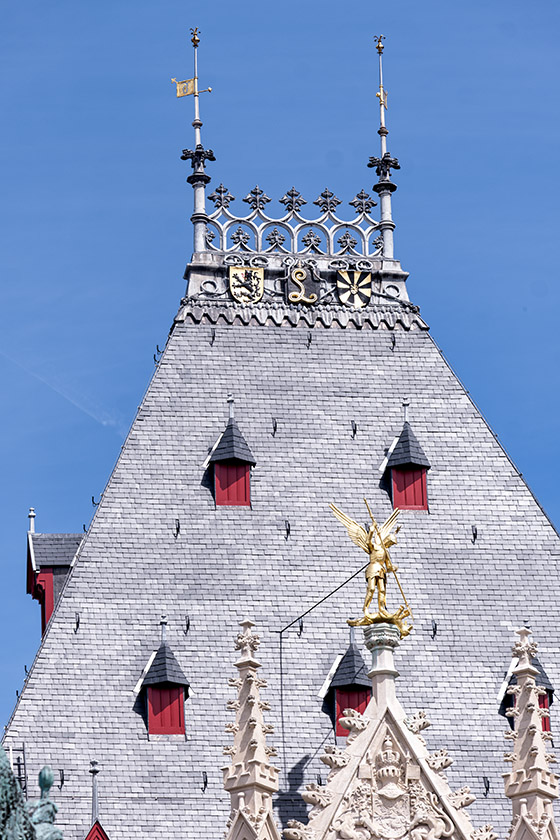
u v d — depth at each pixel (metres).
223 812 113.38
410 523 127.06
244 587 122.25
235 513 125.44
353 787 103.94
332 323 136.00
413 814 103.75
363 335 135.88
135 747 114.75
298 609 121.81
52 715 115.31
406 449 129.12
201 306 135.38
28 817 53.00
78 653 118.00
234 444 127.19
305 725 117.12
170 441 128.12
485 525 127.75
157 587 121.56
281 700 117.88
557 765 117.06
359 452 129.62
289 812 113.06
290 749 115.94
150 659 118.25
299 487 127.31
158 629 119.75
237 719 104.44
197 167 140.25
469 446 131.12
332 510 123.19
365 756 104.69
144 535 123.62
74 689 116.50
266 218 139.38
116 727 115.44
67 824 111.31
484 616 123.75
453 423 132.00
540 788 103.75
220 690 117.88
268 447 128.88
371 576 109.12
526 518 128.38
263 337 134.50
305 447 129.25
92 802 112.25
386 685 106.38
